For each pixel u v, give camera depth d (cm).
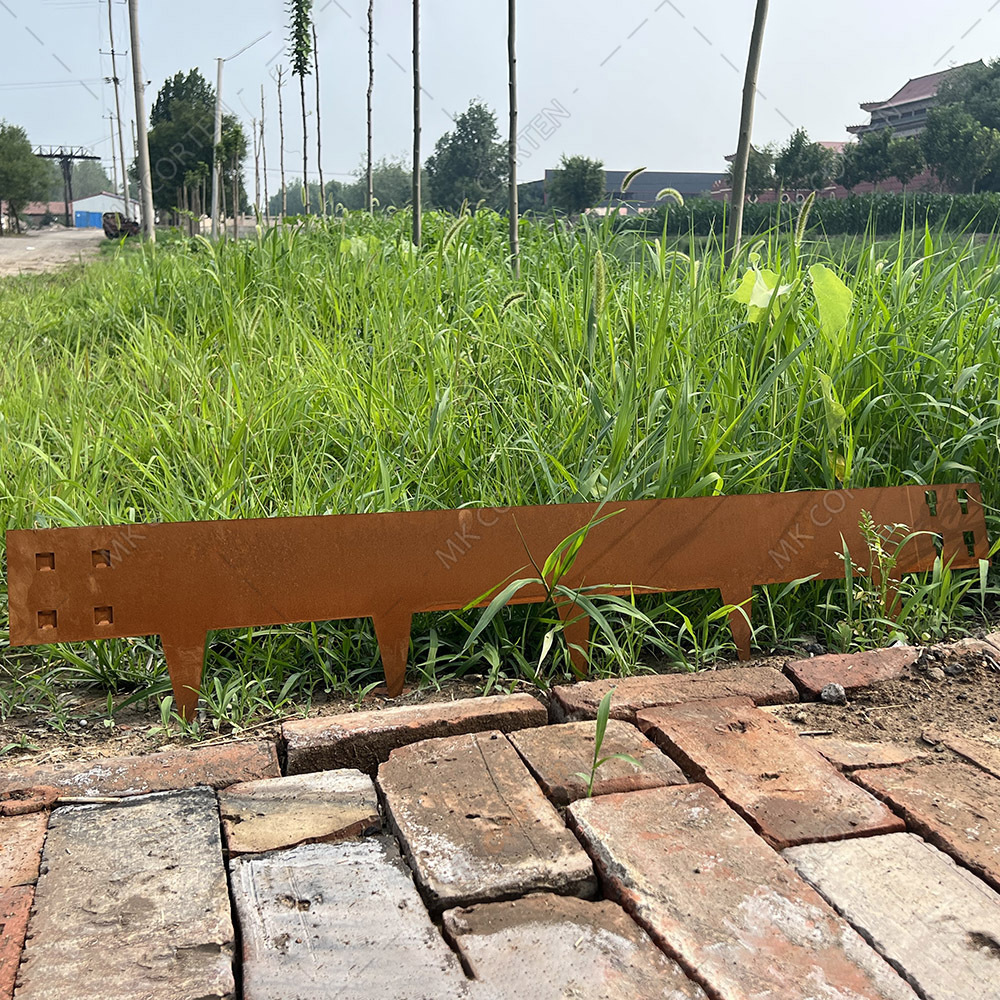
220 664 293
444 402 372
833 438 363
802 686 278
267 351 524
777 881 180
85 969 155
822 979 155
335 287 629
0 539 328
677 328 441
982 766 229
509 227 688
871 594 332
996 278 457
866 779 222
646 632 323
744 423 366
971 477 387
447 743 236
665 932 165
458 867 184
